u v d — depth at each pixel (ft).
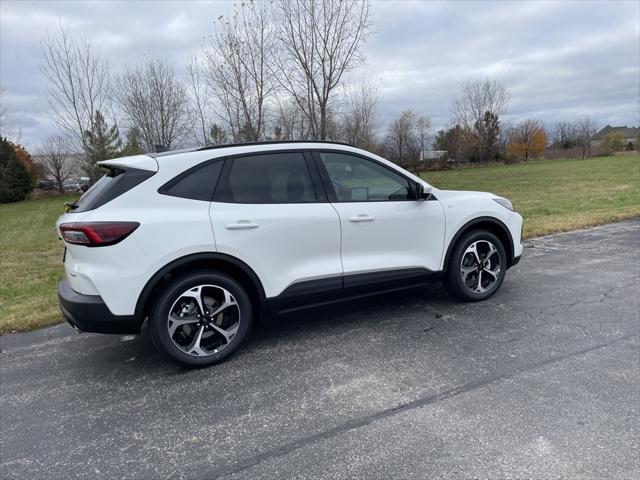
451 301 15.40
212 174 11.28
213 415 9.31
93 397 10.32
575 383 9.68
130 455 8.18
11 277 24.44
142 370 11.53
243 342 12.74
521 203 45.68
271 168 11.94
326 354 11.79
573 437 7.92
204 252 10.82
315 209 12.14
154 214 10.48
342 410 9.20
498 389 9.61
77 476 7.69
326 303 12.78
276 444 8.25
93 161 82.38
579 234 27.35
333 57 39.83
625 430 8.05
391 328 13.26
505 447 7.76
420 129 148.97
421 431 8.34
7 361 12.59
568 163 153.38
